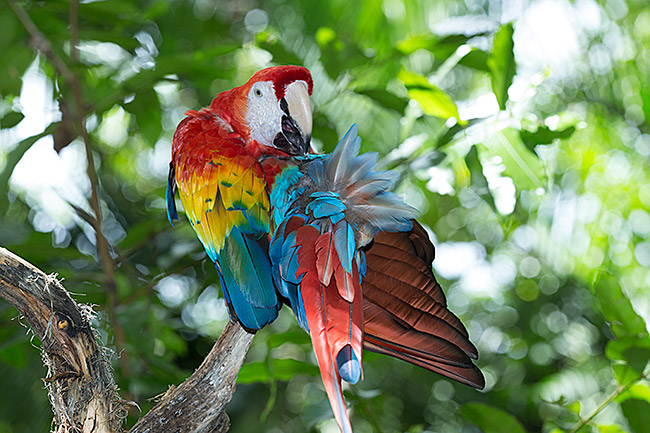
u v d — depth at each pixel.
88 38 2.85
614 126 4.29
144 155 4.40
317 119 2.80
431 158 2.41
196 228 1.74
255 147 1.93
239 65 4.02
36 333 1.51
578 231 4.38
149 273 3.09
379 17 3.65
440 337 1.60
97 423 1.50
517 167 2.22
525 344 5.21
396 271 1.62
